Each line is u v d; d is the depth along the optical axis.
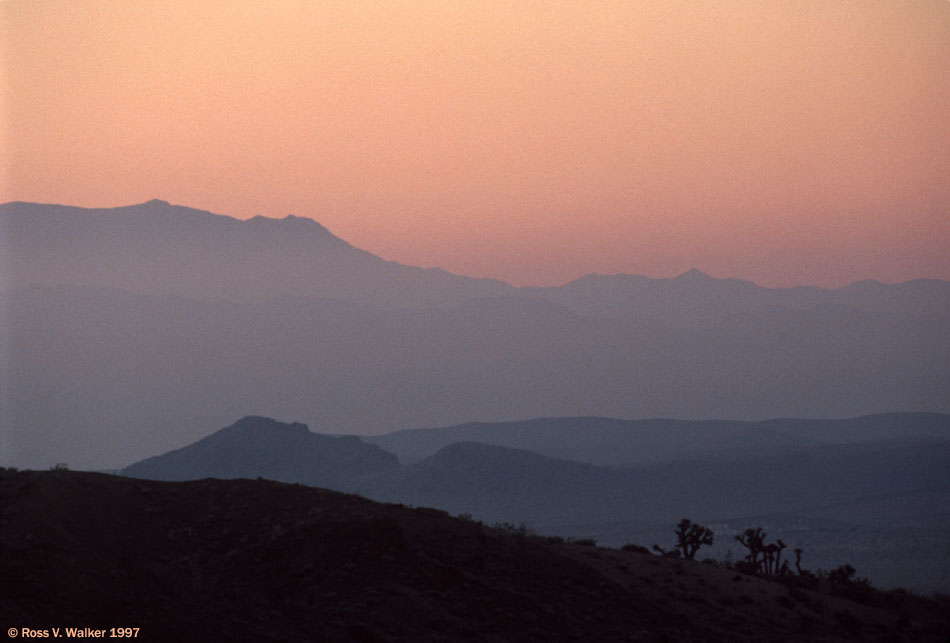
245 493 93.31
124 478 92.06
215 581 78.44
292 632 71.50
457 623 81.06
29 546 71.12
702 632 97.94
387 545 88.38
